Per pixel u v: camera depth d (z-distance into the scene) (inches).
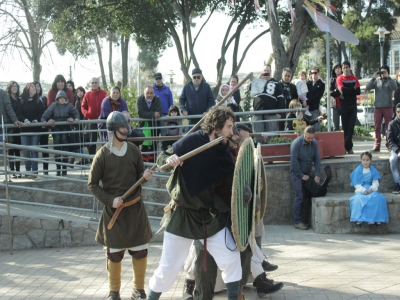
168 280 176.9
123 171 204.5
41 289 230.5
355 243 302.0
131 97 716.7
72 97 406.9
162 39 971.9
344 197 335.9
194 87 387.5
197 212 173.0
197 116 370.3
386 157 383.2
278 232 334.6
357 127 797.9
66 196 349.7
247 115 396.2
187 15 946.7
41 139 390.6
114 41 1245.1
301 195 343.3
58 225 307.3
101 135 374.9
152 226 318.7
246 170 172.4
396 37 1790.1
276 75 658.8
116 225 202.8
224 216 173.5
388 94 426.9
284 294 215.6
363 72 1393.9
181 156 167.6
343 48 1237.7
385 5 1266.0
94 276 248.1
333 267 252.1
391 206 328.8
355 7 1253.1
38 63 1009.5
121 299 214.8
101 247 304.7
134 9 919.7
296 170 343.0
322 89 424.8
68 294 222.7
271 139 379.2
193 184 169.0
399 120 356.2
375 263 257.8
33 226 306.7
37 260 280.2
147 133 377.7
